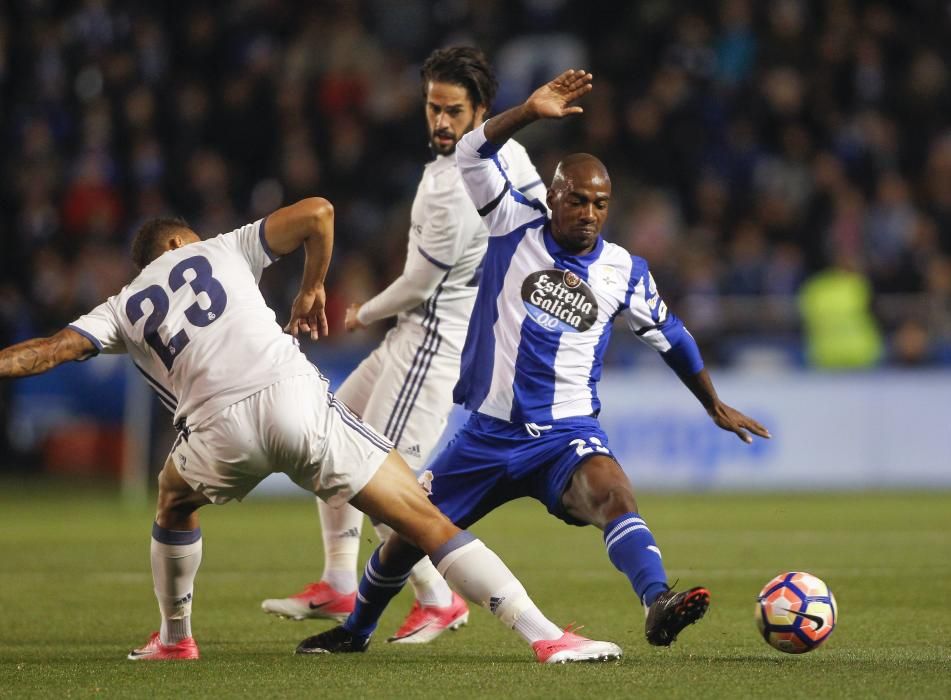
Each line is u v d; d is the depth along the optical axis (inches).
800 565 1206.9
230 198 2667.3
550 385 732.0
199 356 684.7
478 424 740.7
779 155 2593.5
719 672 658.8
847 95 2637.8
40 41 2837.1
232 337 687.1
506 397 731.4
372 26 3016.7
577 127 2706.7
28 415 2319.1
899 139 2608.3
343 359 2128.4
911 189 2561.5
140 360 706.2
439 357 905.5
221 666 705.0
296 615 890.1
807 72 2640.3
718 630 856.9
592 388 746.2
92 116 2706.7
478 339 747.4
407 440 906.7
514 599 688.4
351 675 666.2
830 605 692.1
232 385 680.4
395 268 2383.1
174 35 2903.5
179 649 748.0
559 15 2925.7
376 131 2691.9
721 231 2453.2
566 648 687.1
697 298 2194.9
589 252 743.7
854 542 1391.5
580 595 1040.2
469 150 737.0
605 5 2928.2
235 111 2711.6
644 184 2581.2
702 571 1169.4
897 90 2645.2
